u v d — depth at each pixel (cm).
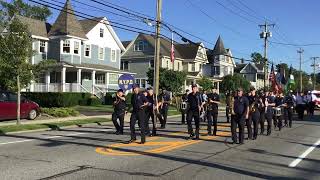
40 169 1011
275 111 2148
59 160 1138
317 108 4862
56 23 4706
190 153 1302
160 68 5222
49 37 4631
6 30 2278
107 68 5094
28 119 2505
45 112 2728
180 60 7175
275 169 1082
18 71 2138
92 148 1373
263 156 1284
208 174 994
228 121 2550
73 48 4703
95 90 4834
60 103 3872
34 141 1556
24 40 2127
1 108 2325
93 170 1009
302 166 1134
